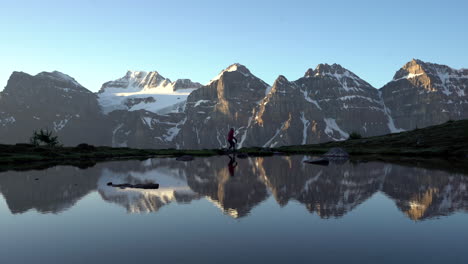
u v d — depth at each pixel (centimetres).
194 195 2367
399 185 2744
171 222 1619
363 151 8656
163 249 1227
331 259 1110
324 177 3344
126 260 1119
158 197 2309
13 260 1130
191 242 1303
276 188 2645
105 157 7831
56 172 4219
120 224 1584
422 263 1071
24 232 1464
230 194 2402
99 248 1246
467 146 7625
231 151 9456
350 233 1402
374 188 2591
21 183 3098
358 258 1116
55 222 1639
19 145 8788
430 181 2984
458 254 1147
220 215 1750
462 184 2783
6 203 2111
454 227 1477
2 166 5209
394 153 7931
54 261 1117
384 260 1098
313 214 1750
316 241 1304
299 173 3753
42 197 2331
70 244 1294
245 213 1794
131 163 5800
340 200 2127
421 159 6128
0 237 1388
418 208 1875
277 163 5409
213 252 1187
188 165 5206
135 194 2438
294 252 1179
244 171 4112
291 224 1553
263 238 1347
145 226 1550
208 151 9569
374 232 1412
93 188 2758
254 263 1080
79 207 1986
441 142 8894
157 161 6291
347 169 4178
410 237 1342
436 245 1245
